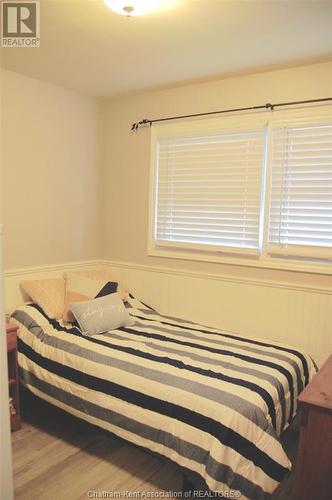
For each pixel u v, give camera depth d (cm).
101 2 193
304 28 219
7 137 299
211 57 263
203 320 329
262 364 231
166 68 286
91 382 231
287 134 279
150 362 229
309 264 276
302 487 156
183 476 197
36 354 265
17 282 316
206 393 195
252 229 301
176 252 342
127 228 373
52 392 251
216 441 176
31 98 312
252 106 293
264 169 292
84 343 257
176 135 332
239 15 204
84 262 375
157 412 200
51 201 338
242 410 184
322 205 271
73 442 248
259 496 174
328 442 149
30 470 220
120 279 380
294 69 275
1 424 139
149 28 222
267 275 295
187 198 333
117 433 216
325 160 267
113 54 261
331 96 263
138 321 310
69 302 303
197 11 200
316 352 277
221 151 311
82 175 365
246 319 306
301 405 154
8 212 305
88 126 365
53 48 252
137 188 363
